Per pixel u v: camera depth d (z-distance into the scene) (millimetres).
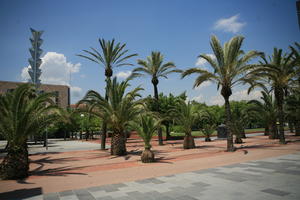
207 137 29281
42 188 7086
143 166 10836
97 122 42625
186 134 20406
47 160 14617
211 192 5801
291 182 6445
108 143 32781
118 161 13188
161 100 35750
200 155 14453
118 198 5645
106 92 19547
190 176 7867
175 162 11734
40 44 15898
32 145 31359
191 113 20406
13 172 8805
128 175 8672
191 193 5789
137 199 5496
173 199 5371
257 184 6379
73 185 7348
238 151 15578
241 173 7980
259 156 12359
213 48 16625
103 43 23141
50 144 32781
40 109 10438
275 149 15586
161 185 6762
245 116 28578
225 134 35562
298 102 24156
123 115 16594
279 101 19750
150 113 13906
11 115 9219
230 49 16094
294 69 19047
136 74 26688
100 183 7465
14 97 9156
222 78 16812
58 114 10570
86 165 11945
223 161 11211
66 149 23031
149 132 12352
